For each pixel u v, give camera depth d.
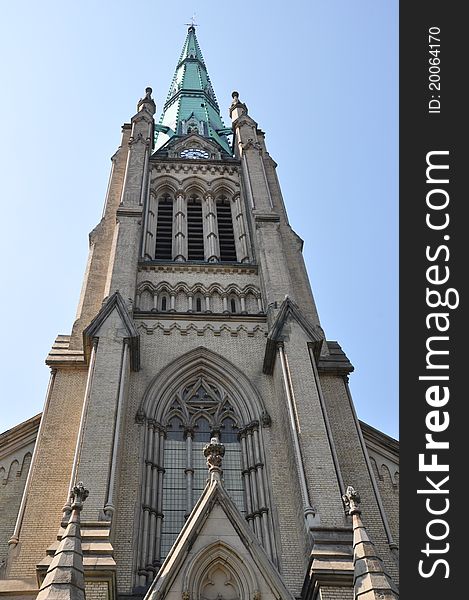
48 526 26.12
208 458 24.16
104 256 39.44
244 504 28.11
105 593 21.84
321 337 35.19
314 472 26.36
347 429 30.73
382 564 20.39
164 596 20.73
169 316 34.94
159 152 52.97
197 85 69.31
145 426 29.75
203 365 32.94
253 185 44.19
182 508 27.84
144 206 42.88
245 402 31.47
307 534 24.45
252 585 21.19
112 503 24.81
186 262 38.84
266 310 35.34
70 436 29.41
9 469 29.88
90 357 31.19
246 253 41.12
